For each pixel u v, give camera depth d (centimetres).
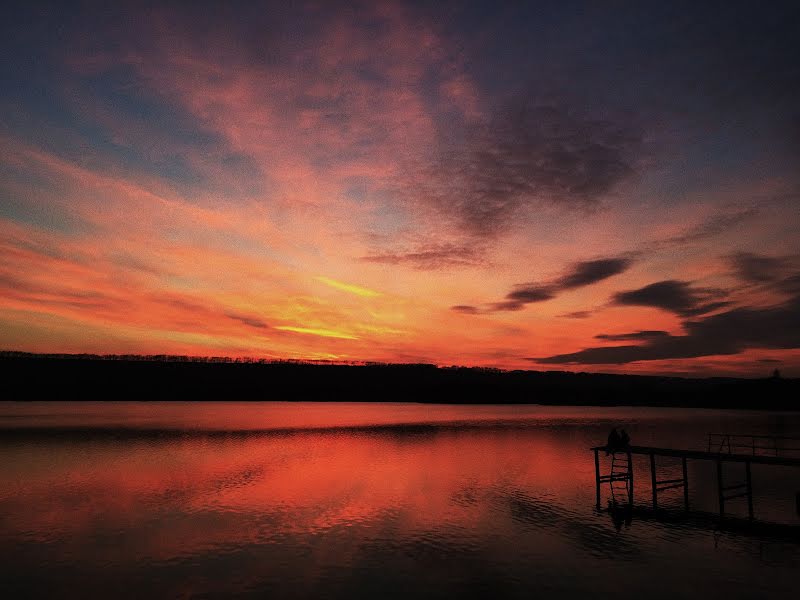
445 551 2742
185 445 7262
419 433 9788
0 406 18875
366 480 4725
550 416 17188
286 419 13488
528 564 2562
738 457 3431
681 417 17000
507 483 4669
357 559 2605
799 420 15075
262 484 4469
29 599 2116
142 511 3481
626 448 4112
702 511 3688
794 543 2927
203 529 3081
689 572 2472
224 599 2131
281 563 2534
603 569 2506
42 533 2975
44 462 5631
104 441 7594
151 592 2186
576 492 4309
